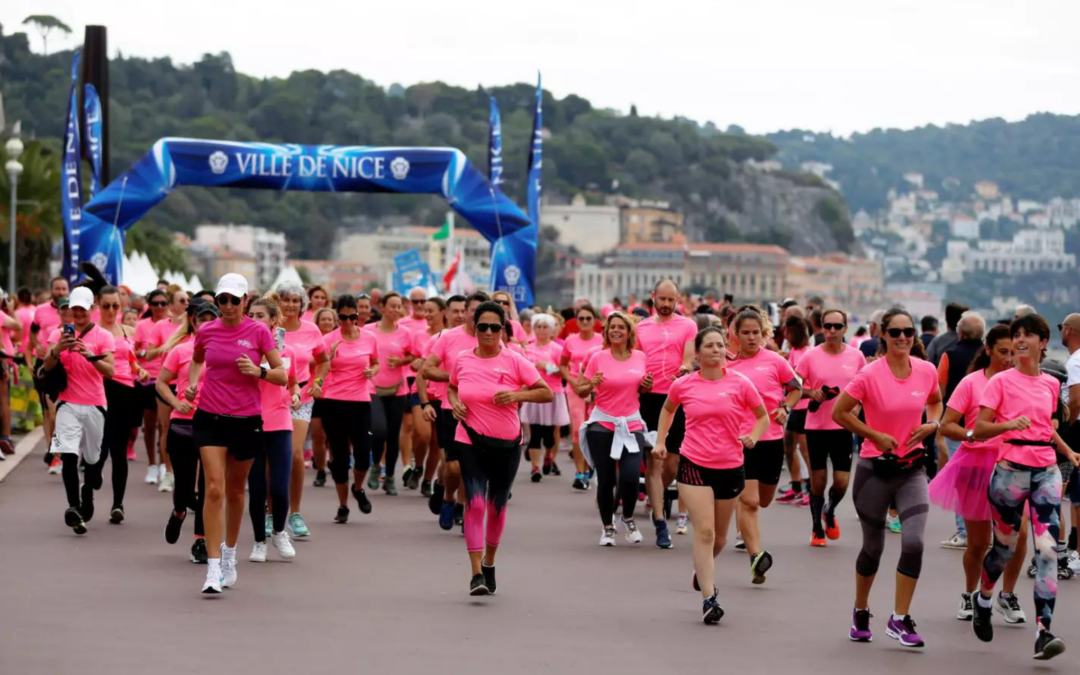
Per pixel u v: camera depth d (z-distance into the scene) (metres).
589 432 15.69
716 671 9.66
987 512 11.43
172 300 21.42
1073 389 13.22
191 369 12.22
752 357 14.90
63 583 12.36
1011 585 11.70
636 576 13.62
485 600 12.12
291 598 11.93
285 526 14.05
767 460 14.86
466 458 12.29
